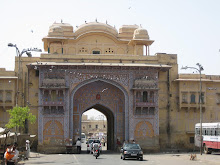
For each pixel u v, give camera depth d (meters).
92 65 22.36
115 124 23.27
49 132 22.12
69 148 21.73
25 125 22.62
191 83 24.19
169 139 23.89
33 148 22.53
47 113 22.22
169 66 23.12
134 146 16.08
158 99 23.84
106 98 23.47
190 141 24.14
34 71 23.16
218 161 14.92
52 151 21.94
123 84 22.89
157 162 14.35
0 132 15.41
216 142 19.20
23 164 13.35
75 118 23.02
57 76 22.41
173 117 24.08
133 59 23.67
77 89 22.55
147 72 23.11
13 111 18.62
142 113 22.89
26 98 22.91
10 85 22.83
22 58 23.20
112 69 22.86
